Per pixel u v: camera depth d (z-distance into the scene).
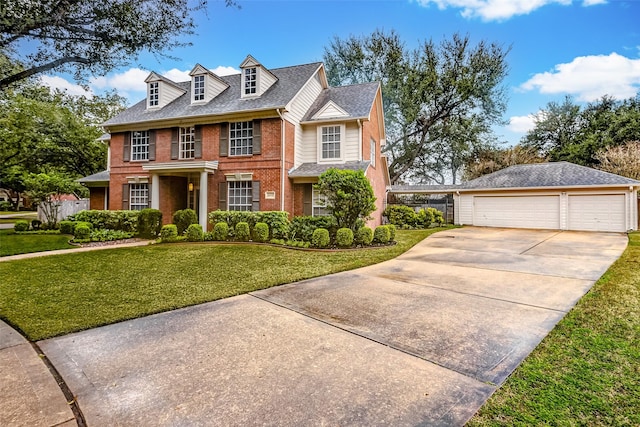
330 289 5.67
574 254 9.15
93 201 18.33
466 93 24.03
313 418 2.24
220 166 13.81
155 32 4.30
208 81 14.79
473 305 4.75
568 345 3.35
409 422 2.19
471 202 19.39
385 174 19.89
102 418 2.25
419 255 9.26
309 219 10.98
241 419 2.23
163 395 2.52
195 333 3.75
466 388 2.60
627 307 4.45
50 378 2.77
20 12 3.44
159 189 14.63
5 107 13.95
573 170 17.45
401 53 24.98
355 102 14.70
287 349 3.33
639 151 20.11
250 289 5.64
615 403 2.38
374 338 3.60
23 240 11.65
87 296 5.21
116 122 15.46
